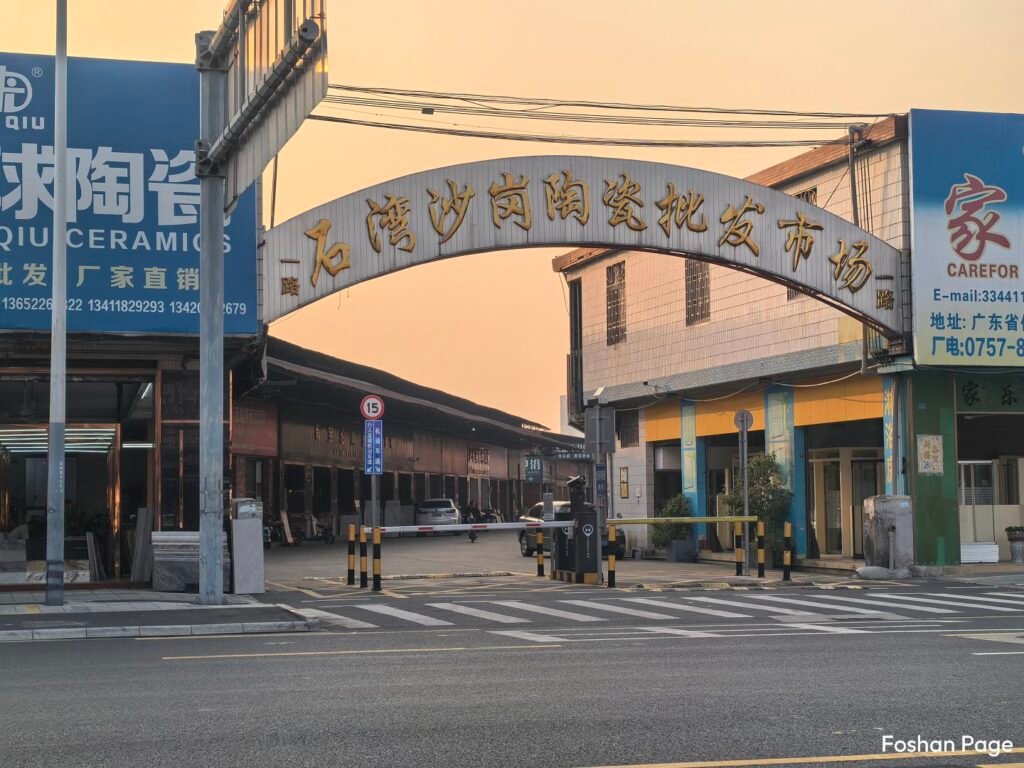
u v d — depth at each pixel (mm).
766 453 29500
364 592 20641
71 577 21391
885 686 9180
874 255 24219
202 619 15328
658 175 23203
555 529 23719
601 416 23094
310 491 49219
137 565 21188
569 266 38062
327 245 21266
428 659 11273
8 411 20906
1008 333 24328
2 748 7039
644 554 34375
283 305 20922
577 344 38656
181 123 20328
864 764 6477
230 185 17312
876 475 26281
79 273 19641
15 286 19422
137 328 19828
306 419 48906
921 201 24094
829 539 27641
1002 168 24594
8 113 19609
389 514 57281
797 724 7609
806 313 26781
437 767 6457
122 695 9062
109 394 21406
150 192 20078
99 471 22266
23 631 14078
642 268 33938
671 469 34438
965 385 24828
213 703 8625
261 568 20594
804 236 23938
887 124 24359
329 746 7031
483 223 22188
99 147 19906
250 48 15953
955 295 24156
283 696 8938
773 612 16391
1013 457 25453
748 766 6418
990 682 9383
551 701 8570
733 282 29578
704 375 30641
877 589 20938
